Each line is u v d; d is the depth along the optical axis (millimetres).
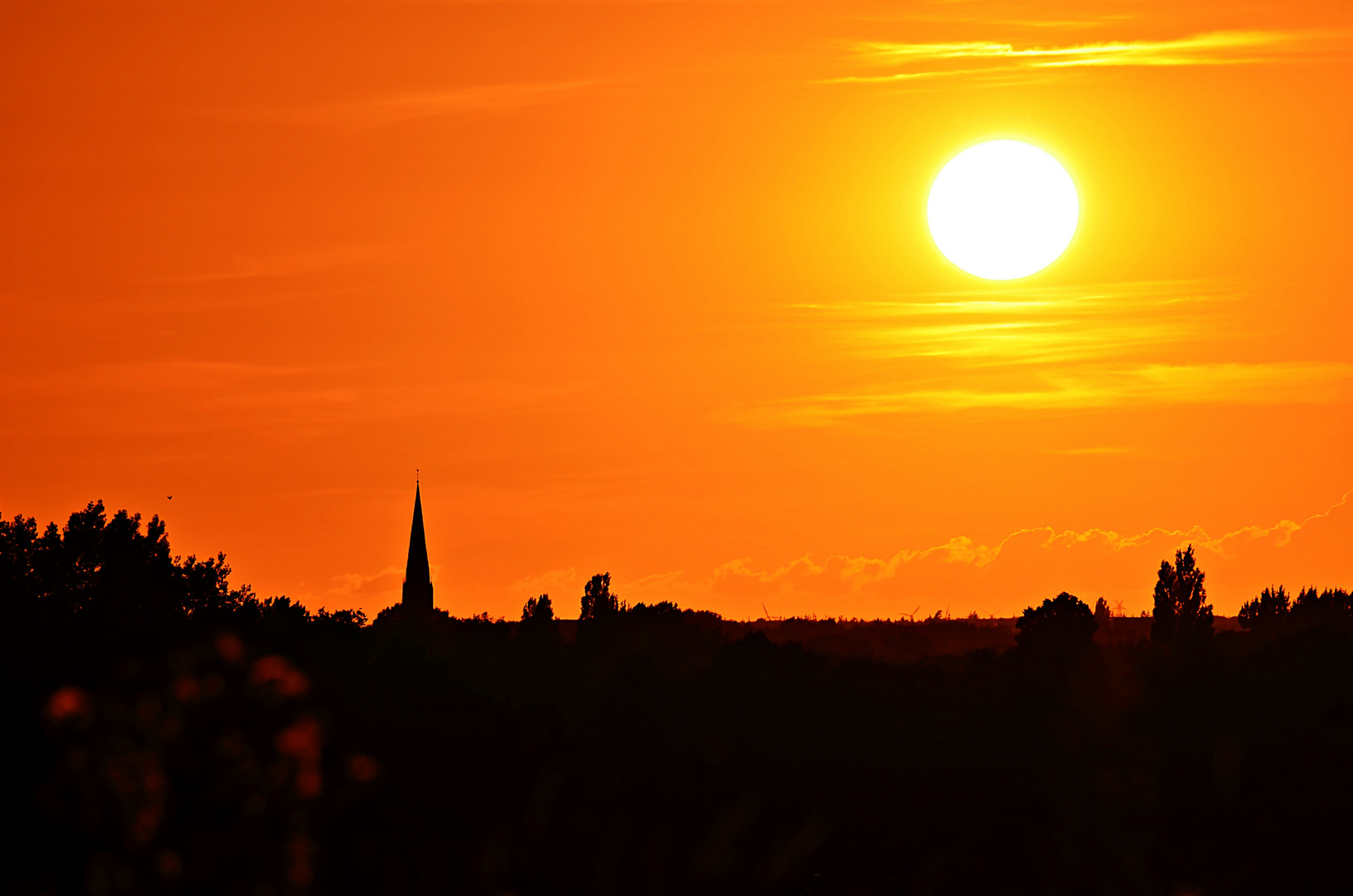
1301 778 122000
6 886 48344
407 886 81688
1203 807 82188
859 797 163875
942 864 112125
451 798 122250
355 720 156000
